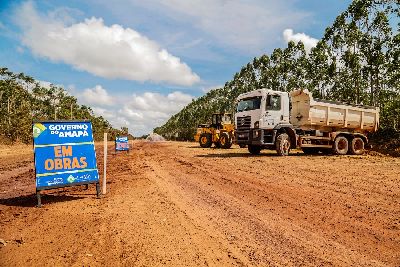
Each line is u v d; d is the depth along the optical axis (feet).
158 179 30.30
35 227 15.99
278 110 52.24
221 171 34.94
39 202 20.66
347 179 28.91
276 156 52.21
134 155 65.51
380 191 23.68
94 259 11.98
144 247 13.12
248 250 12.98
